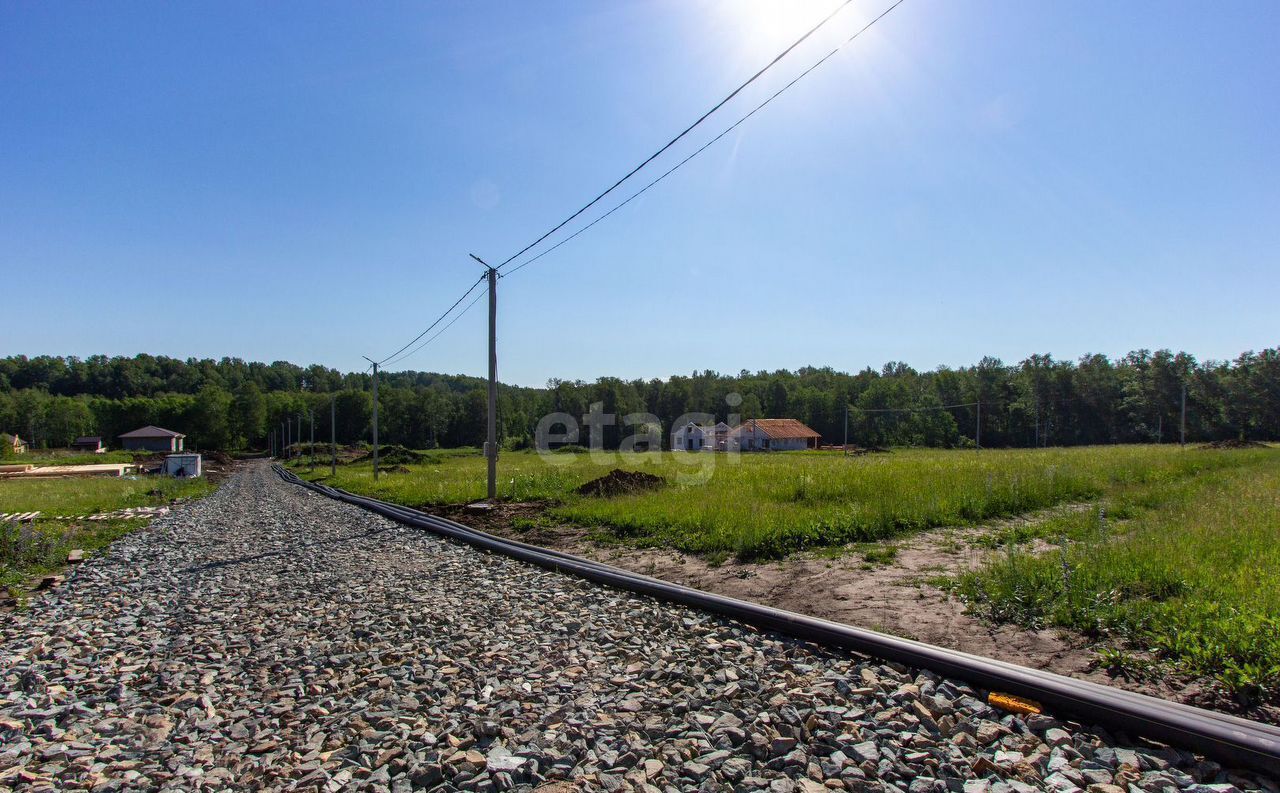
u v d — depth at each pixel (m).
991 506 11.27
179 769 4.02
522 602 7.41
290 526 16.69
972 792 3.17
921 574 7.17
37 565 11.84
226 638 6.93
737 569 8.09
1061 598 5.52
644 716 4.27
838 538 9.15
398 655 5.89
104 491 28.78
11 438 71.62
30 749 4.44
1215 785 3.09
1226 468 19.23
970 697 4.16
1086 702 3.75
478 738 4.16
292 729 4.56
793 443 63.69
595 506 13.88
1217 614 4.61
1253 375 65.06
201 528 17.31
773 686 4.55
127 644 6.92
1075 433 74.69
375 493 24.39
